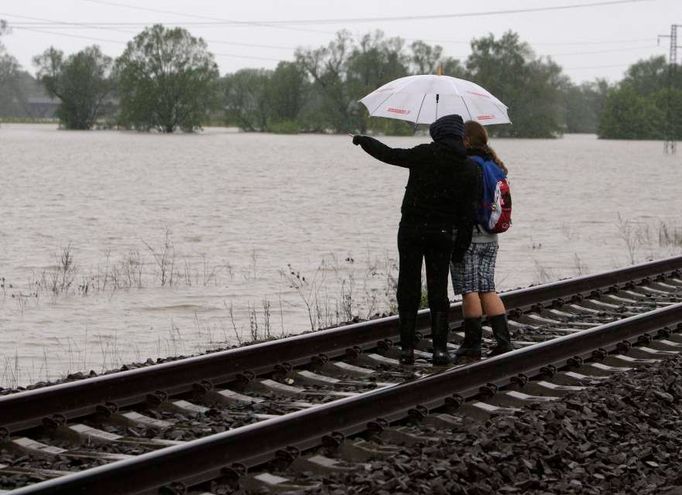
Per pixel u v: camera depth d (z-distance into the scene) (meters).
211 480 12.91
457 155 18.39
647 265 32.44
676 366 19.64
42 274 39.41
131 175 118.12
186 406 16.56
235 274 39.88
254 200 80.38
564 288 27.91
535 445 14.23
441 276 19.17
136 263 43.00
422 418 15.93
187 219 63.50
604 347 21.20
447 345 21.42
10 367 23.91
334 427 14.83
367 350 20.84
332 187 99.12
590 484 13.13
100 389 16.17
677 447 14.69
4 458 14.05
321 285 36.91
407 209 18.91
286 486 12.78
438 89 19.53
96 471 11.73
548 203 79.69
